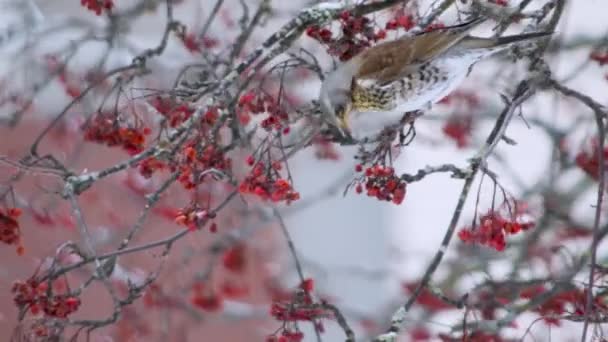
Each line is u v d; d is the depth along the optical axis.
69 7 15.60
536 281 10.02
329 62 12.09
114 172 7.91
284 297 13.98
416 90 9.09
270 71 8.58
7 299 13.95
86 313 15.15
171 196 12.90
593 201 13.45
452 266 14.24
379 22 10.55
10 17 13.06
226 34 12.41
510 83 11.20
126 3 13.30
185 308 13.07
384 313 15.45
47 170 8.53
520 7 8.76
